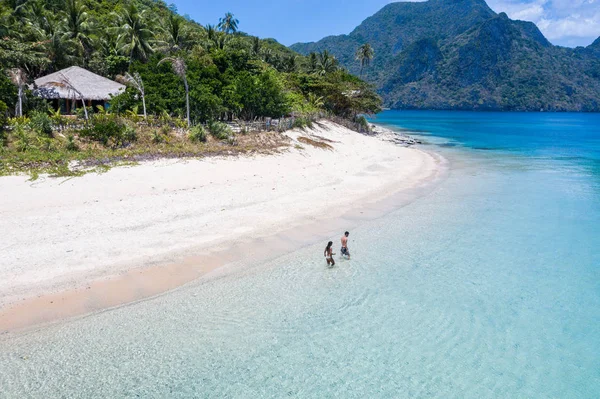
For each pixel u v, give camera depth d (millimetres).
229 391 9945
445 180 33188
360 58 102500
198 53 53000
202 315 12906
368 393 9992
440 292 14766
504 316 13359
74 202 20750
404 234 20328
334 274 15898
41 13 51531
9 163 23438
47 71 46094
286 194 25672
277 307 13516
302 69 88250
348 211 23531
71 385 9945
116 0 81375
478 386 10336
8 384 9867
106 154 26734
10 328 11719
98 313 12680
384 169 36000
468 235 20375
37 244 16281
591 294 14852
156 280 14695
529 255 18094
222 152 31172
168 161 27703
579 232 21016
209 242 17938
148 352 11172
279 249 17859
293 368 10797
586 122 137125
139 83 35219
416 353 11508
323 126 48781
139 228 18625
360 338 12086
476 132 87250
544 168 39625
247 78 43156
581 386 10430
